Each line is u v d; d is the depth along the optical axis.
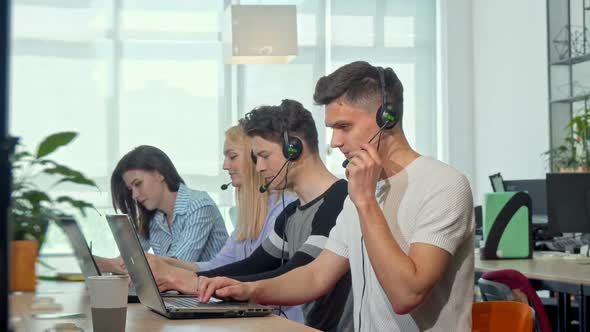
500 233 3.76
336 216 2.18
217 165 7.30
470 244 1.64
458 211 1.58
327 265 1.91
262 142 2.42
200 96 7.29
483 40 7.66
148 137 7.17
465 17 7.89
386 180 1.69
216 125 7.32
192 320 1.61
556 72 6.35
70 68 7.00
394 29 7.85
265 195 2.74
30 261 2.21
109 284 1.34
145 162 3.18
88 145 7.01
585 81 6.26
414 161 1.68
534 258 3.84
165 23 7.23
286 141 2.37
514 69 7.09
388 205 1.67
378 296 1.68
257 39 4.89
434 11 7.93
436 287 1.61
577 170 5.87
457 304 1.61
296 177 2.39
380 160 1.58
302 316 2.27
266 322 1.57
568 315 3.55
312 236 2.17
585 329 3.04
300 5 7.64
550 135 6.33
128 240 1.71
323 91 1.73
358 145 1.70
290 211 2.46
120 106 7.11
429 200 1.59
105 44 7.09
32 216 2.35
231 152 2.76
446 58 7.84
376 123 1.69
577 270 3.27
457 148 7.85
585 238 4.42
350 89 1.69
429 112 7.91
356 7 7.76
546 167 6.57
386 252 1.52
